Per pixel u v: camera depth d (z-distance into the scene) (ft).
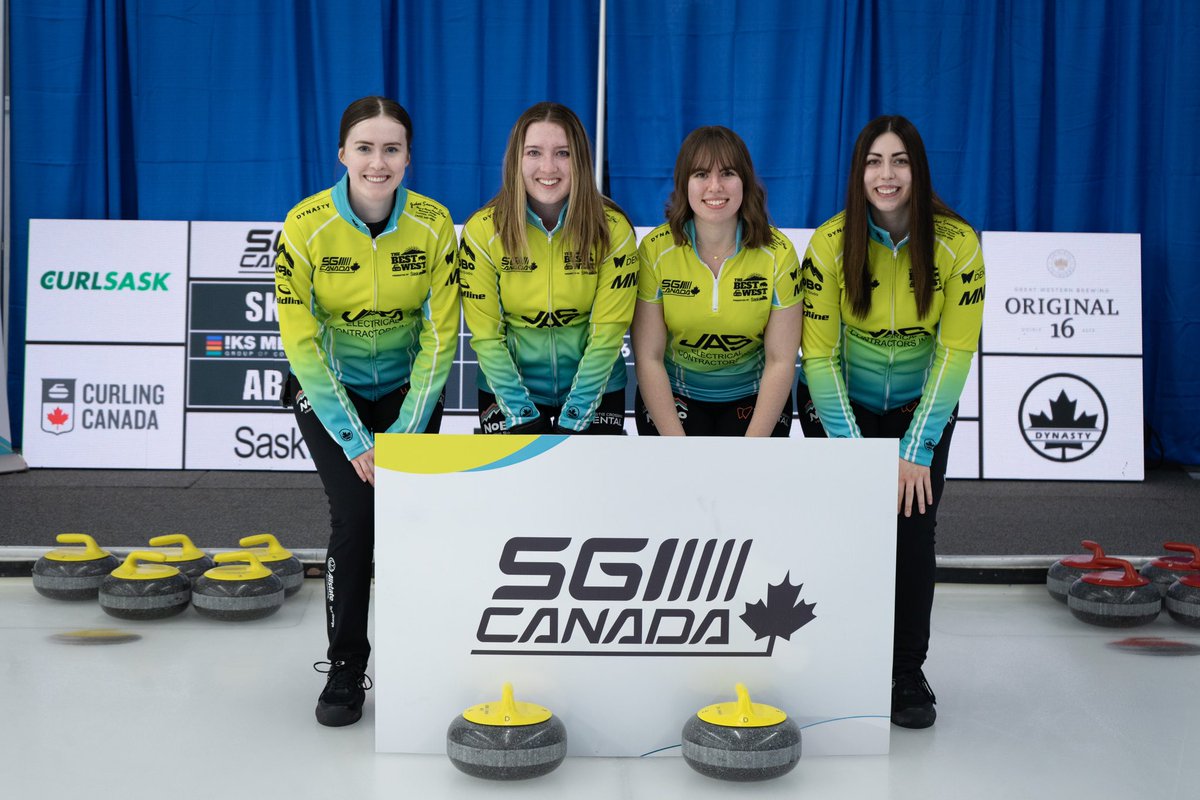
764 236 7.88
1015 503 14.90
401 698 6.82
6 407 16.62
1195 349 17.62
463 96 17.37
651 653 6.89
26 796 6.02
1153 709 7.72
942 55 17.37
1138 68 17.29
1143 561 11.10
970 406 16.81
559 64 17.51
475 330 8.15
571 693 6.88
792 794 6.31
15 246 17.63
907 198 7.38
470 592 6.81
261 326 16.67
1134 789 6.38
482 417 8.56
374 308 7.57
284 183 17.42
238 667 8.35
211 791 6.16
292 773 6.46
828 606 6.91
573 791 6.33
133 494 14.69
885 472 6.91
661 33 17.33
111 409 16.67
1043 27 17.31
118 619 9.47
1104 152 17.69
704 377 8.61
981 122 17.38
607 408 8.57
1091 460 16.78
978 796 6.28
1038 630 9.66
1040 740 7.14
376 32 17.11
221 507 13.92
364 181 7.11
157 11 17.20
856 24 17.17
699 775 6.62
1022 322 16.93
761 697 6.93
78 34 17.20
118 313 16.74
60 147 17.39
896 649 7.59
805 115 17.20
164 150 17.43
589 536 6.81
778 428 8.59
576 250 7.82
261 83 17.31
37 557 10.85
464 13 17.21
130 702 7.55
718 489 6.84
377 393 8.00
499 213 7.83
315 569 11.05
